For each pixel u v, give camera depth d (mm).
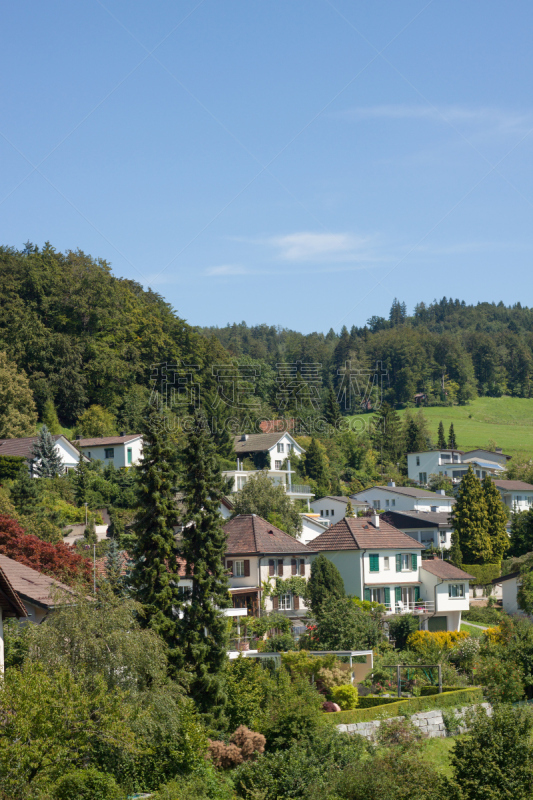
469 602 67438
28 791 17672
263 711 33438
